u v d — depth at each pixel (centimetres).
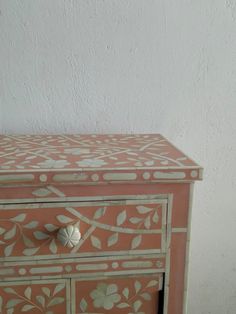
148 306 83
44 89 110
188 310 139
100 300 81
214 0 110
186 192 77
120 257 79
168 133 119
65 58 109
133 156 83
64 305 81
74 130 115
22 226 75
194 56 114
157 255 80
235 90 118
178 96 116
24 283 79
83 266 79
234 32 113
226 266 136
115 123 116
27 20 105
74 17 106
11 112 111
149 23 109
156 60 112
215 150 123
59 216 76
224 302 140
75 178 72
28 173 71
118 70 112
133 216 77
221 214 130
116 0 106
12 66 108
